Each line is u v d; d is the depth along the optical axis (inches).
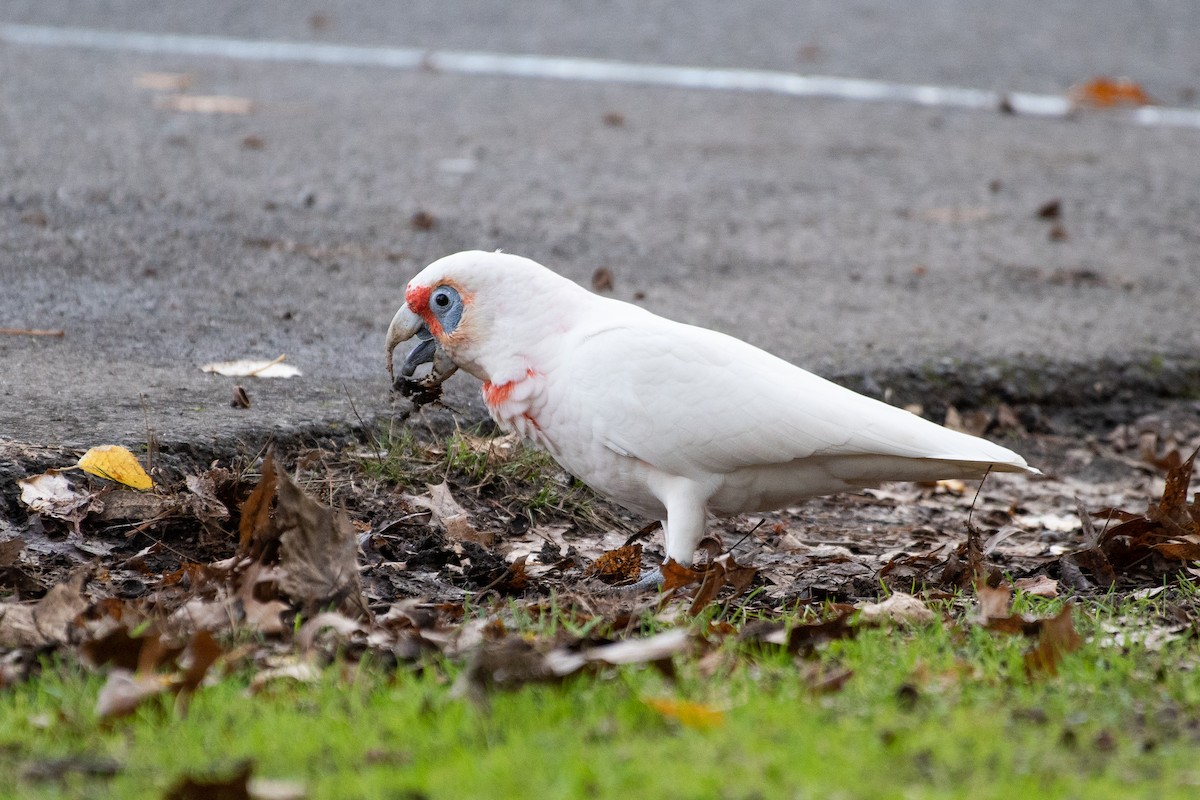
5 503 349.1
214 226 648.4
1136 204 829.2
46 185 688.4
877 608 306.8
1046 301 635.5
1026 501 454.9
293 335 508.1
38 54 1050.7
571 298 336.5
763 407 317.7
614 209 743.7
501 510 396.8
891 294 629.3
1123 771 221.6
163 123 857.5
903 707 246.2
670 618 293.9
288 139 844.6
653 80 1096.8
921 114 1043.3
